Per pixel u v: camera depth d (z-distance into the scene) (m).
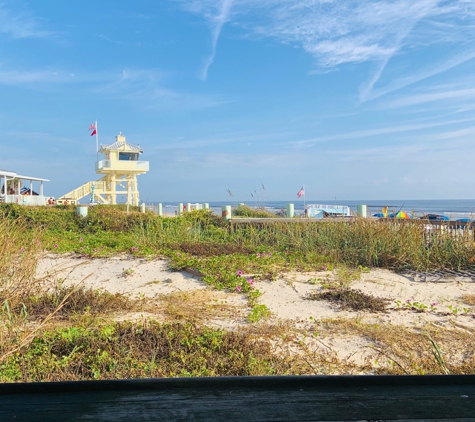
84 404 1.60
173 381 1.73
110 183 38.94
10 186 30.16
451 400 1.63
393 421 1.49
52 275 7.11
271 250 11.33
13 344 4.39
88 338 4.76
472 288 7.83
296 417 1.52
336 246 10.75
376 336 5.17
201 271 8.64
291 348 4.86
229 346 4.65
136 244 11.60
